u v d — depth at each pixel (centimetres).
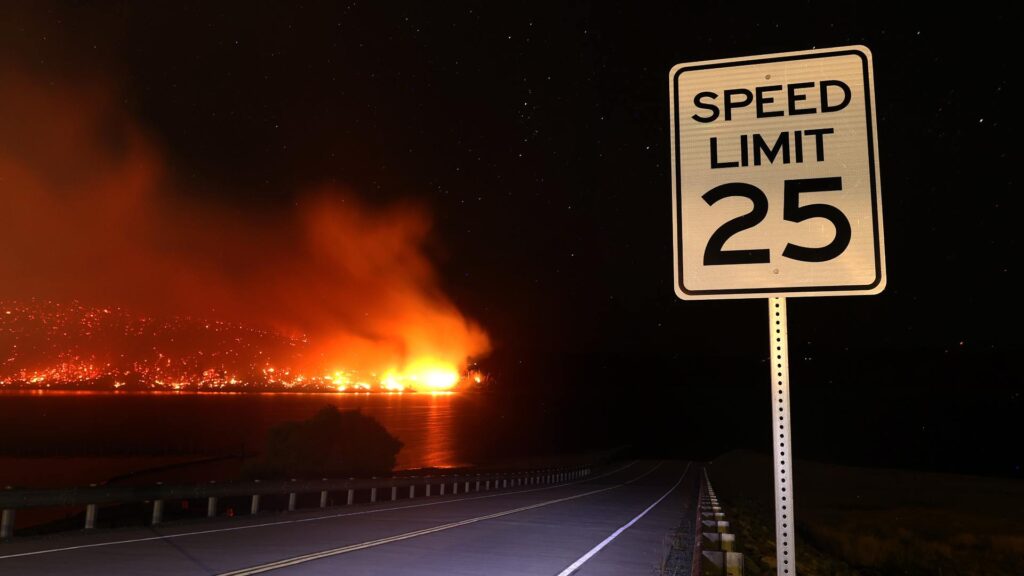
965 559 2347
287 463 4669
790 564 233
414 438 14138
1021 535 2814
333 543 1295
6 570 948
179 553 1132
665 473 7438
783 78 262
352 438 4950
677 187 264
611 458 11525
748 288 253
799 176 254
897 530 2944
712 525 1264
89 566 987
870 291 243
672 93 272
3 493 1306
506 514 2041
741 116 263
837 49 260
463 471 5428
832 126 256
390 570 992
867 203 248
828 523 3212
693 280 257
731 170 260
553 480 5659
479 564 1070
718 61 269
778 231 253
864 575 1923
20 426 14575
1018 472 8562
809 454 11675
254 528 1567
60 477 6350
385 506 2366
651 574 1005
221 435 12731
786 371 247
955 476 6384
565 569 1041
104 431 13550
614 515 2075
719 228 258
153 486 1638
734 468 8356
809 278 248
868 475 6469
